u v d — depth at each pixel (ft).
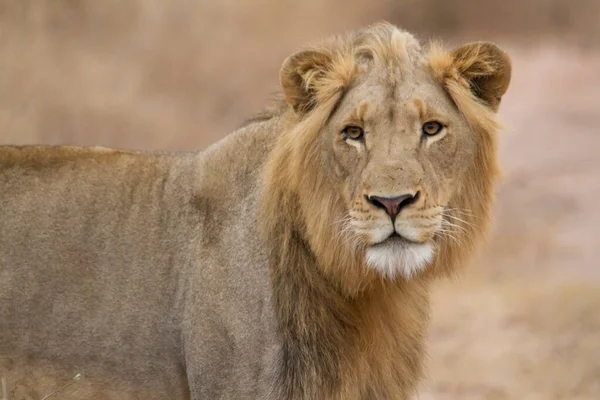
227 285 33.17
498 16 182.09
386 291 32.99
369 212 30.58
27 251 35.24
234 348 32.86
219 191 34.22
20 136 87.51
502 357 59.77
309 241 32.50
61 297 34.91
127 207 35.27
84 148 36.65
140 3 119.03
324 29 141.28
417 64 32.19
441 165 31.50
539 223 88.48
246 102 112.98
